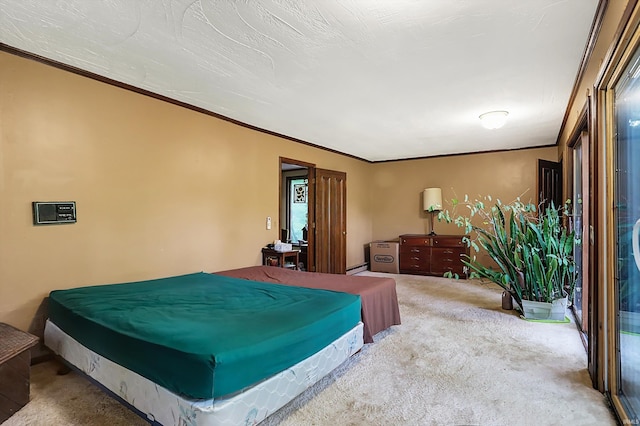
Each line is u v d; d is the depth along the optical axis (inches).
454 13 79.1
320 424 73.2
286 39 91.2
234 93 131.9
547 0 74.3
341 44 93.7
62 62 106.7
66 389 88.3
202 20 82.6
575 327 133.5
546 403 80.0
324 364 86.6
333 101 140.6
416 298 181.9
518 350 111.5
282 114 158.9
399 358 106.5
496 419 74.3
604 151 80.4
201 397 60.2
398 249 260.8
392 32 87.3
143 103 130.3
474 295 188.5
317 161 228.4
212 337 68.5
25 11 79.5
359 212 276.4
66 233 110.1
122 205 124.4
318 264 220.1
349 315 99.0
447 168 262.8
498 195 244.8
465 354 108.9
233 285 120.3
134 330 73.1
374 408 79.1
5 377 75.5
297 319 83.1
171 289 112.7
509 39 91.0
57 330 94.9
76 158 112.2
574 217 160.7
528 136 204.4
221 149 161.6
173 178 141.1
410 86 124.2
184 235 145.5
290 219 307.1
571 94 131.6
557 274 141.4
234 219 168.4
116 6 77.5
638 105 70.7
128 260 126.4
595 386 85.7
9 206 98.2
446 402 81.2
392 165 285.9
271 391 70.4
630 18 55.1
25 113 101.1
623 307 79.8
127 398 72.0
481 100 139.3
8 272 98.1
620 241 79.7
